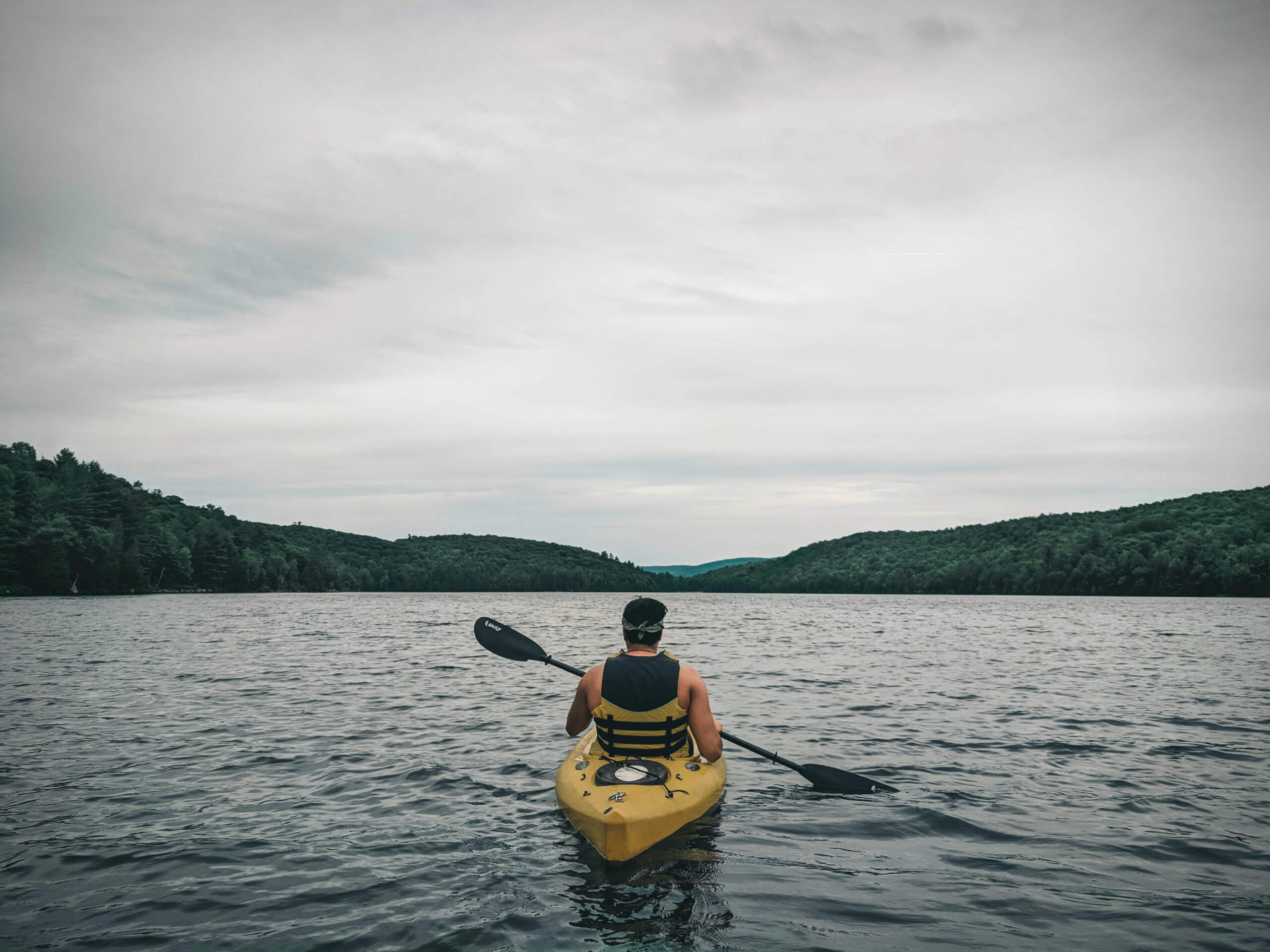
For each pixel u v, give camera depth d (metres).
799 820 5.61
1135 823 5.57
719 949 3.62
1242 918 3.97
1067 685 13.27
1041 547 142.12
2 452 127.75
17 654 19.00
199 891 4.32
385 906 4.09
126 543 104.19
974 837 5.27
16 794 6.26
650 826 4.87
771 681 13.82
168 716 9.88
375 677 14.16
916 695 12.07
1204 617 45.72
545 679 13.83
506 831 5.28
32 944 3.69
